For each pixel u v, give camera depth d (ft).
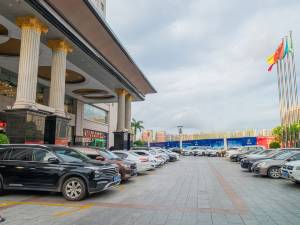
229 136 223.51
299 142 137.59
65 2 59.57
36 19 58.44
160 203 29.45
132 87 130.21
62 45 69.21
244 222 22.27
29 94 56.80
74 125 136.15
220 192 36.96
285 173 43.21
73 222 21.80
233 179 51.90
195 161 115.55
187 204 29.07
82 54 79.87
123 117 124.98
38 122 59.21
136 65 114.01
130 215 24.16
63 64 69.46
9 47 73.15
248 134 212.84
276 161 53.93
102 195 34.22
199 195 34.53
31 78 57.21
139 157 59.16
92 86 117.50
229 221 22.54
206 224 21.61
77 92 127.24
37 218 22.98
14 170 32.63
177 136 263.70
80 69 94.63
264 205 28.91
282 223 22.06
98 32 76.59
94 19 70.38
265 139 203.41
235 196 34.09
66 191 30.91
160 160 79.36
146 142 283.18
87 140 149.59
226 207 27.81
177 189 39.32
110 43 85.71
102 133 170.91
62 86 68.85
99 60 86.89
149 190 38.29
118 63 101.14
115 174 34.99
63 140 66.39
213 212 25.59
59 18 61.82
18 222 21.74
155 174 60.54
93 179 31.01
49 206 27.76
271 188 40.88
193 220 22.72
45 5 56.75
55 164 31.99
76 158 34.42
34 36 58.44
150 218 23.18
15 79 96.94
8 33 64.34
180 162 108.06
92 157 46.73
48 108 63.72
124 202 29.89
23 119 55.31
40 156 32.99
